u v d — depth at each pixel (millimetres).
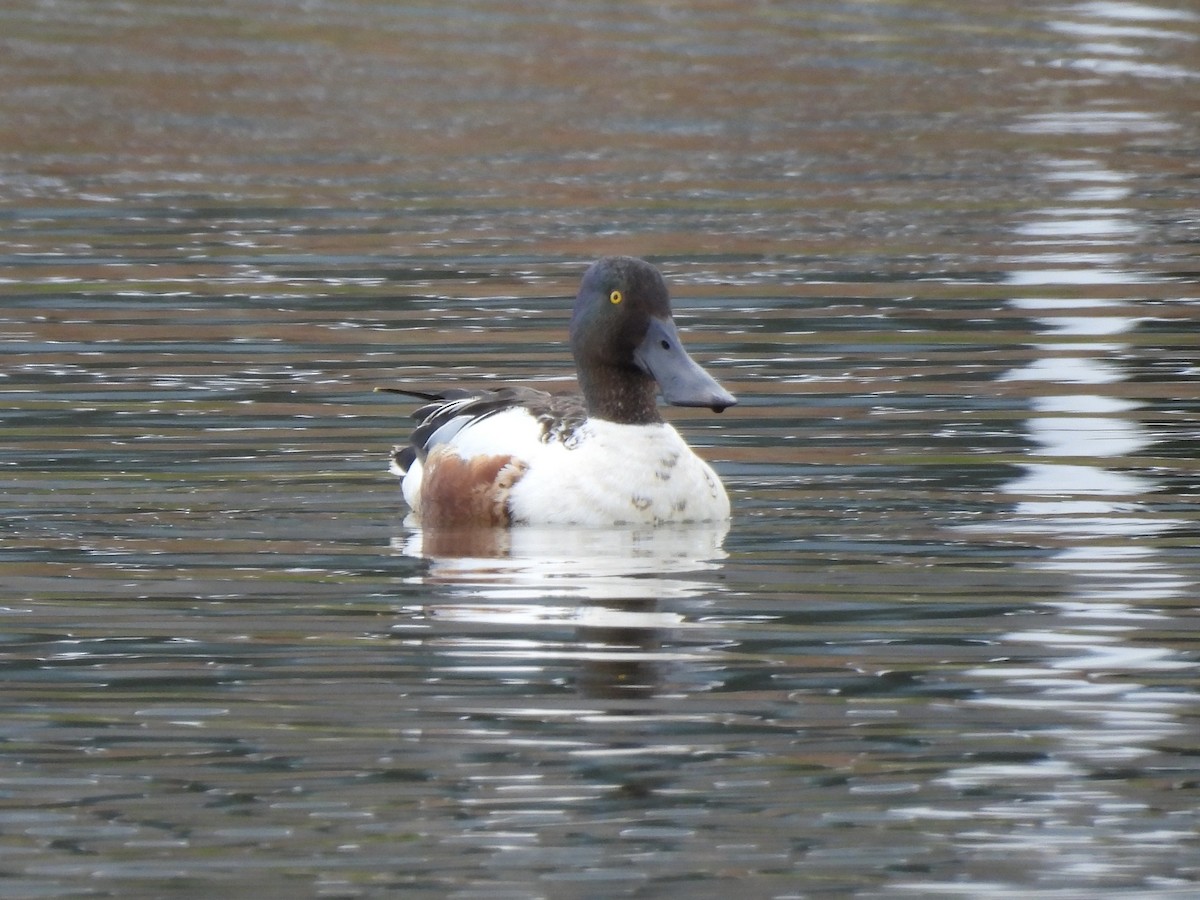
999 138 27109
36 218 22344
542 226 21922
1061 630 10312
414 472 13086
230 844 7938
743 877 7676
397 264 20109
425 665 9852
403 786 8445
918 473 13391
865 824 8094
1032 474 13328
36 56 32938
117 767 8648
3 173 24844
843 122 28234
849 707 9297
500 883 7629
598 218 22328
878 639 10203
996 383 15633
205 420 14750
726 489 13156
